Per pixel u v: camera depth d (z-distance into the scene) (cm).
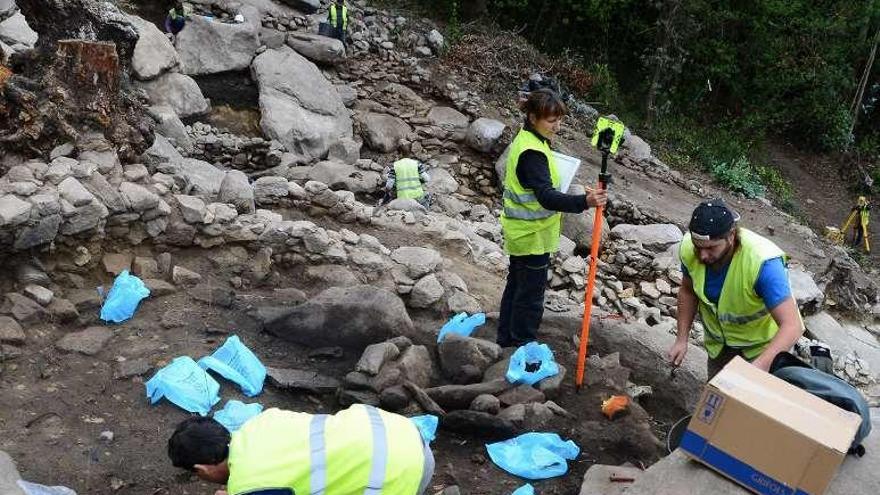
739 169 1670
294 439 300
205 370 489
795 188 1975
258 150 1147
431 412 482
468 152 1353
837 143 2131
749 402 316
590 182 1318
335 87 1347
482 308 662
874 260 1691
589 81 1775
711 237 384
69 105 618
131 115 671
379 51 1485
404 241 777
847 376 898
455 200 1145
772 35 2022
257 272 624
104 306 530
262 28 1368
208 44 1266
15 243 514
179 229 609
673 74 1858
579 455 473
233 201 703
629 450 484
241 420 449
